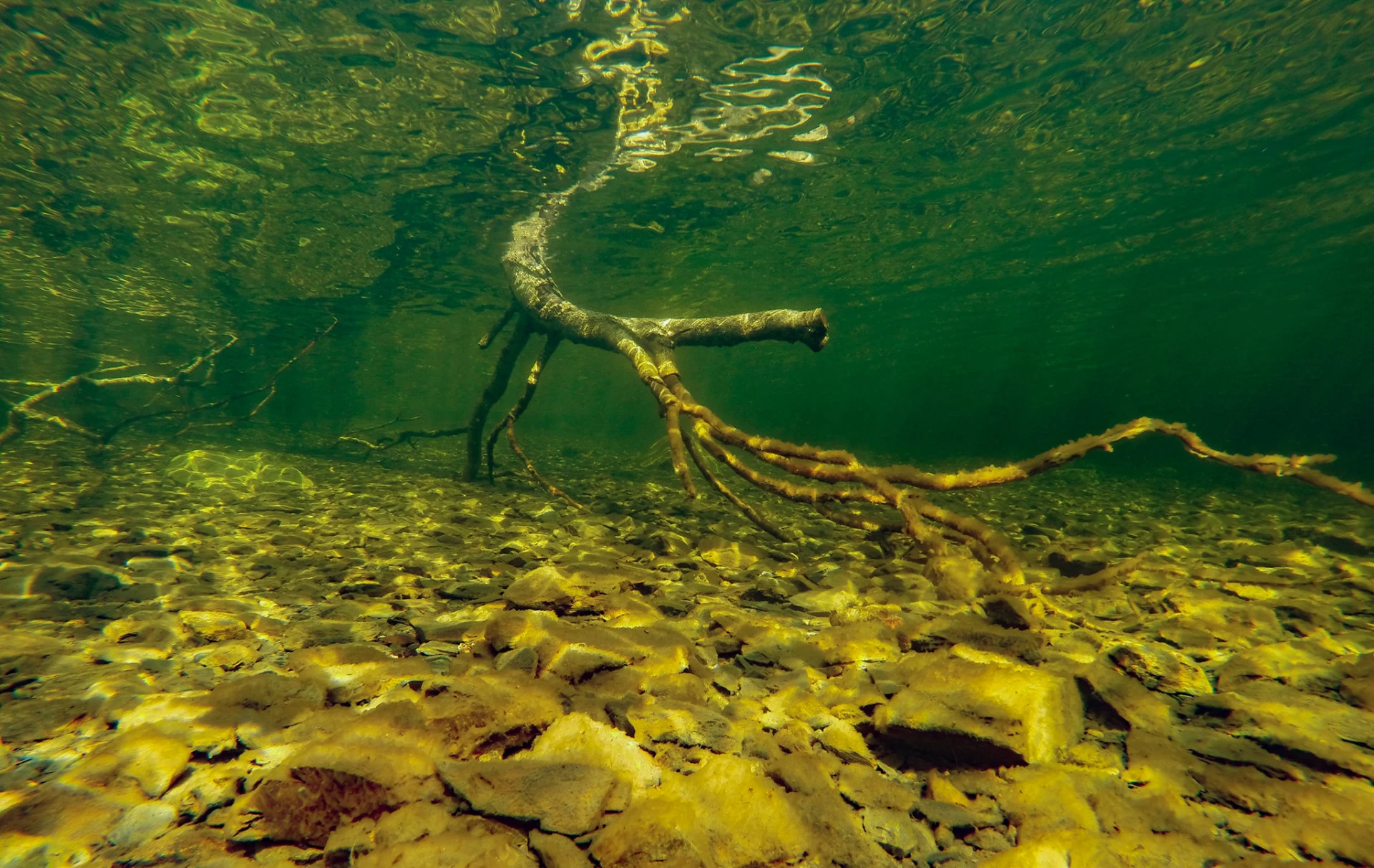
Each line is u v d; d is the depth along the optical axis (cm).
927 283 2212
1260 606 364
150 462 1254
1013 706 200
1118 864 141
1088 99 1038
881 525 462
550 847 137
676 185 1320
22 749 180
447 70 908
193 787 158
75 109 966
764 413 10581
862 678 238
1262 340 3516
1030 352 3806
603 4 798
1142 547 660
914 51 905
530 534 616
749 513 603
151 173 1188
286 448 1666
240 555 476
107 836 140
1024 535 755
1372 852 148
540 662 237
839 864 145
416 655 260
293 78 912
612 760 170
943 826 162
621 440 3750
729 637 298
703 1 796
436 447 2353
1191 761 189
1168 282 2156
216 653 261
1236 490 1518
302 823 145
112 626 288
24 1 751
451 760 168
